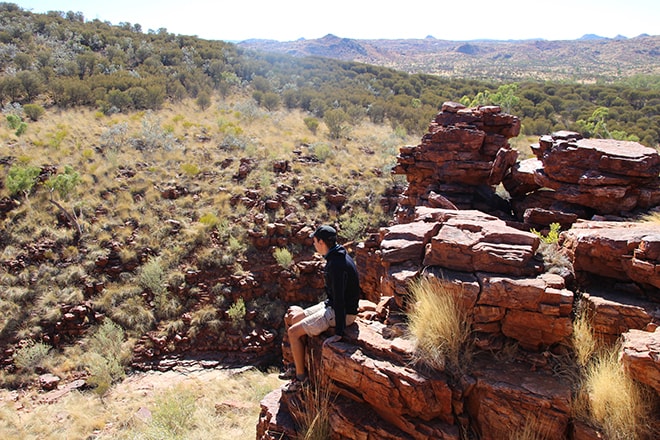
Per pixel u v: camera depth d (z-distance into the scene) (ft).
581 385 11.37
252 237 47.67
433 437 11.48
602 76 422.41
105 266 44.57
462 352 12.87
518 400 11.33
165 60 136.98
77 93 86.74
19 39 126.21
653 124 100.94
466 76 460.14
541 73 491.72
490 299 12.92
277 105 104.37
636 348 10.77
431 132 33.30
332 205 55.31
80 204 49.19
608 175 22.82
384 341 13.29
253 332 41.04
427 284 13.61
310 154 66.90
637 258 13.19
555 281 13.09
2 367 35.76
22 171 47.80
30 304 40.40
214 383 34.71
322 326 14.03
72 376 35.63
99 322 40.42
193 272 44.37
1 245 44.83
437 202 28.45
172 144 65.72
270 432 13.93
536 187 28.84
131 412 30.78
